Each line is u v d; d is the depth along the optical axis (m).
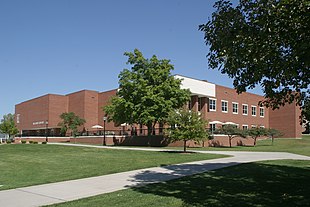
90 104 57.12
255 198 8.63
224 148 35.62
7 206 8.57
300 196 8.84
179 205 7.97
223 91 51.22
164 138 38.31
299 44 6.68
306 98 10.50
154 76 35.78
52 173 15.04
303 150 30.53
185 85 43.81
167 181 11.72
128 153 24.72
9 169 16.77
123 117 38.03
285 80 9.00
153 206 7.93
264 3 7.81
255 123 57.62
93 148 31.69
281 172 13.67
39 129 61.97
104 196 9.46
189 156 21.53
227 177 12.36
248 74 9.15
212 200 8.45
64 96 60.78
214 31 9.11
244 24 8.20
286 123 57.00
